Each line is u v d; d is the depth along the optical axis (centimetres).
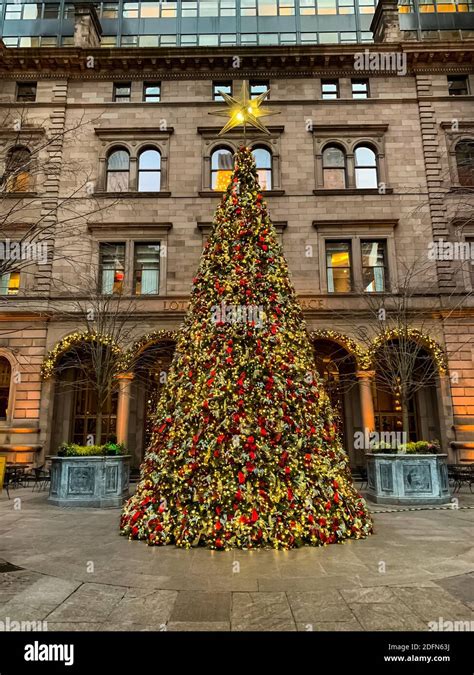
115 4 2781
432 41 2180
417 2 2705
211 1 2783
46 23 2728
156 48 2191
